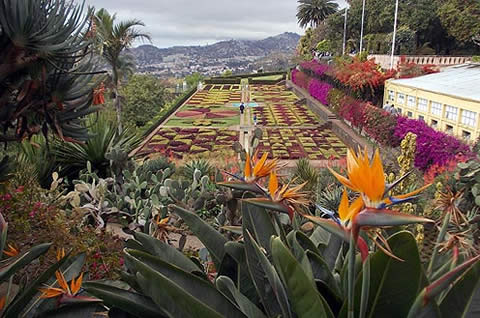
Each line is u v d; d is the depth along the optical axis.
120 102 19.36
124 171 6.97
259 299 1.55
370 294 1.23
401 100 18.33
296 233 1.56
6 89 3.54
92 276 3.23
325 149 20.77
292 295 1.13
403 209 3.95
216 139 23.61
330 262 1.71
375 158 0.95
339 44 49.44
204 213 6.19
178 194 5.79
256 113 33.19
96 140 8.41
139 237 1.78
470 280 1.16
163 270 1.41
